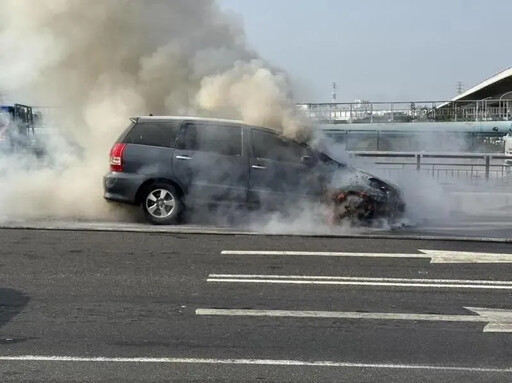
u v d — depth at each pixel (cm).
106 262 682
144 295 566
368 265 688
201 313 518
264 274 644
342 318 510
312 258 716
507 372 402
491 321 506
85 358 418
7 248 741
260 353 431
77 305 535
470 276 648
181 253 729
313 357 425
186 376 391
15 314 509
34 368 400
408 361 420
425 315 520
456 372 402
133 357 421
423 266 687
